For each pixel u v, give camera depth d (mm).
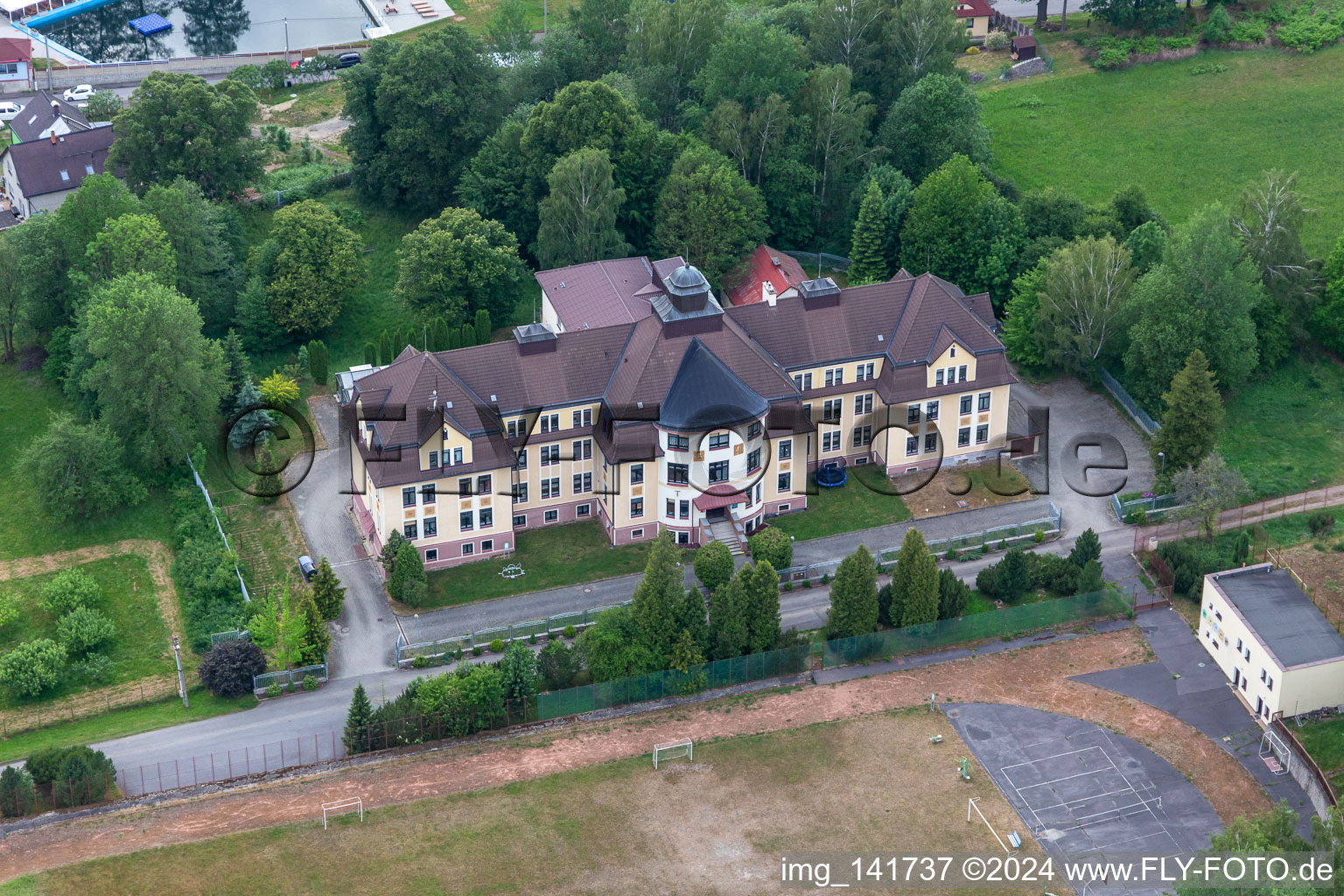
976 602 135750
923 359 147375
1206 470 138875
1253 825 100938
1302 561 138750
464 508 138375
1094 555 136500
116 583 138750
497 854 110375
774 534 137875
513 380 140000
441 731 120938
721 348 141625
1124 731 122188
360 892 106688
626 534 143000
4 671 125062
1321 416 158000
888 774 118062
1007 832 112750
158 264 161250
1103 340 160250
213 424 154500
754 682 127438
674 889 107750
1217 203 156875
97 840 110125
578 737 121625
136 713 124625
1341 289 160625
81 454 144125
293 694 126062
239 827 111875
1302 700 120812
